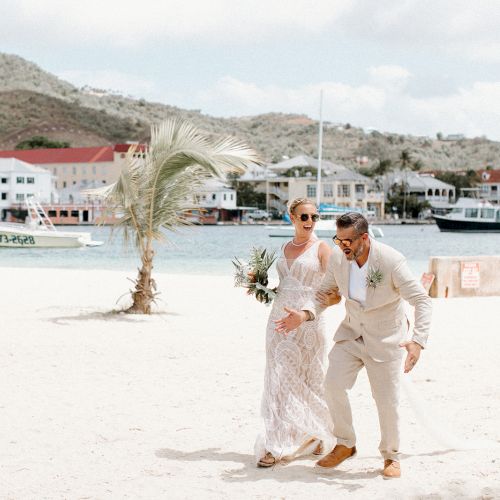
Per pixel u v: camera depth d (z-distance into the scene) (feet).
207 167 46.11
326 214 287.48
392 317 17.98
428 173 618.85
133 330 41.65
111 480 17.85
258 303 55.72
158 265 124.47
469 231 341.00
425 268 121.70
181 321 45.60
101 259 140.87
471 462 19.13
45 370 30.63
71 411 24.14
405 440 21.25
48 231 175.22
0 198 409.28
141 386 27.78
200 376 29.63
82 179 526.57
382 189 556.10
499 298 63.16
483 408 24.75
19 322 44.32
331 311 52.08
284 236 277.85
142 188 47.96
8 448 20.31
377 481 17.71
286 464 19.04
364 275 17.81
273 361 19.25
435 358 34.01
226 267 119.34
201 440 21.11
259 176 517.55
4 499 16.58
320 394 19.44
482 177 614.34
